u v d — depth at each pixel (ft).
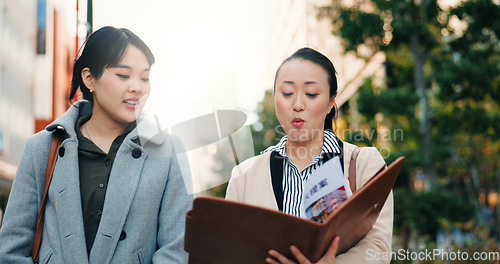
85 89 6.28
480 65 29.58
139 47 5.73
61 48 11.46
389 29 29.68
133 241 5.71
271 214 4.30
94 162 5.98
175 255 5.69
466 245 18.54
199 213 4.50
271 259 4.70
